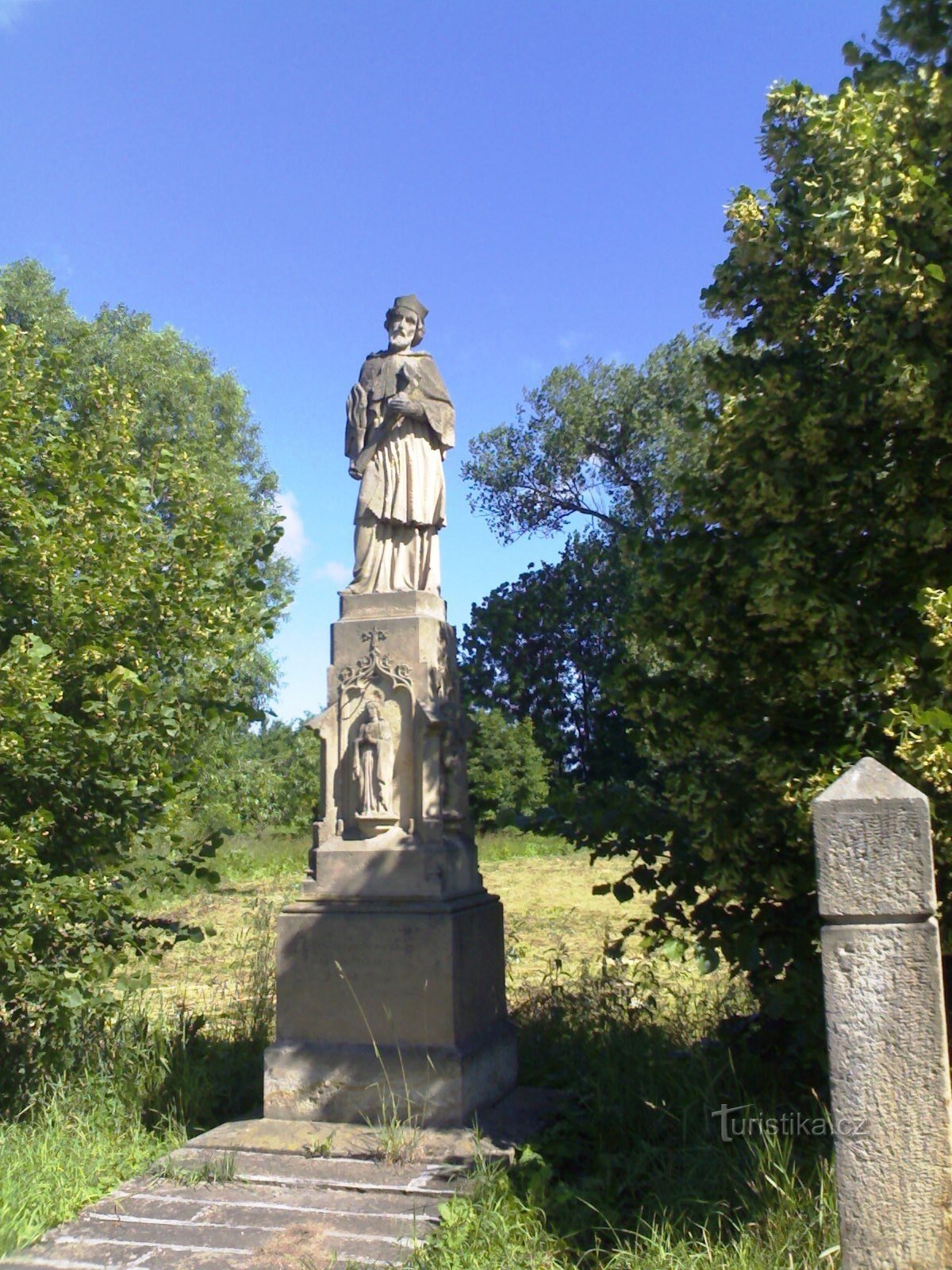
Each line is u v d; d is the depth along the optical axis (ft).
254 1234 18.16
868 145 20.02
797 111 22.79
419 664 25.64
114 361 102.17
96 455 28.89
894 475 19.90
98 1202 19.76
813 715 21.83
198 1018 28.94
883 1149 12.69
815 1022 19.36
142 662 26.27
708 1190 18.07
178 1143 22.66
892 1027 12.80
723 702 22.39
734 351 24.21
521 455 132.05
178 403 103.30
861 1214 12.67
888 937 12.93
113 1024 27.94
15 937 22.58
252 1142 22.08
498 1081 24.49
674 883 22.82
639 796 22.82
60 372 29.66
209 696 28.45
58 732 24.40
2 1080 24.99
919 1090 12.69
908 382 18.89
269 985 31.09
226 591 29.25
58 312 102.99
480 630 120.06
